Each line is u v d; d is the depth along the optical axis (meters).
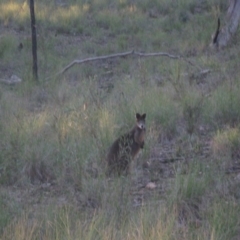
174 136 13.75
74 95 17.72
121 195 9.66
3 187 10.96
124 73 22.11
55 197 10.09
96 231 8.24
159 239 7.83
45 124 13.59
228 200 9.51
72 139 12.37
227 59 21.77
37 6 32.16
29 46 26.27
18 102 17.88
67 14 31.36
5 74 22.94
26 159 11.58
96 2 34.09
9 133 12.81
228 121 14.23
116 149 11.09
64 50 26.34
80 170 10.83
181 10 31.83
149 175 11.29
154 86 17.61
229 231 8.41
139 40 27.52
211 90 16.61
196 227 8.73
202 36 26.67
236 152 12.19
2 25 30.31
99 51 25.73
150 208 9.04
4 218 8.84
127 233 8.15
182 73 19.27
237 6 24.48
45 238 8.24
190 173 10.26
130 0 34.31
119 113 14.27
